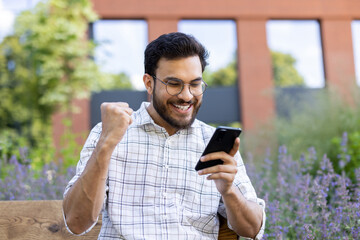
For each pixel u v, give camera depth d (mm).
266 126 6434
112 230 1538
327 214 1965
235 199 1432
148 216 1522
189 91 1531
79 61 8547
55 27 8180
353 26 9906
